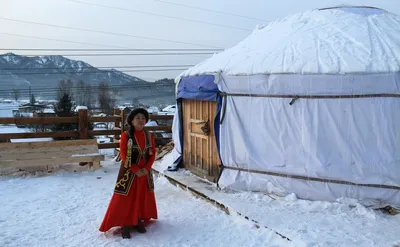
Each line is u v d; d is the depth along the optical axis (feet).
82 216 14.83
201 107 20.18
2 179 20.70
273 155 16.66
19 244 12.11
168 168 21.93
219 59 19.92
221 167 17.99
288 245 11.93
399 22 18.99
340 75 14.97
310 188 15.89
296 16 20.98
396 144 14.79
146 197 13.17
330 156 15.58
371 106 14.93
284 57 16.79
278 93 16.26
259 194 16.61
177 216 14.74
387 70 14.43
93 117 25.45
